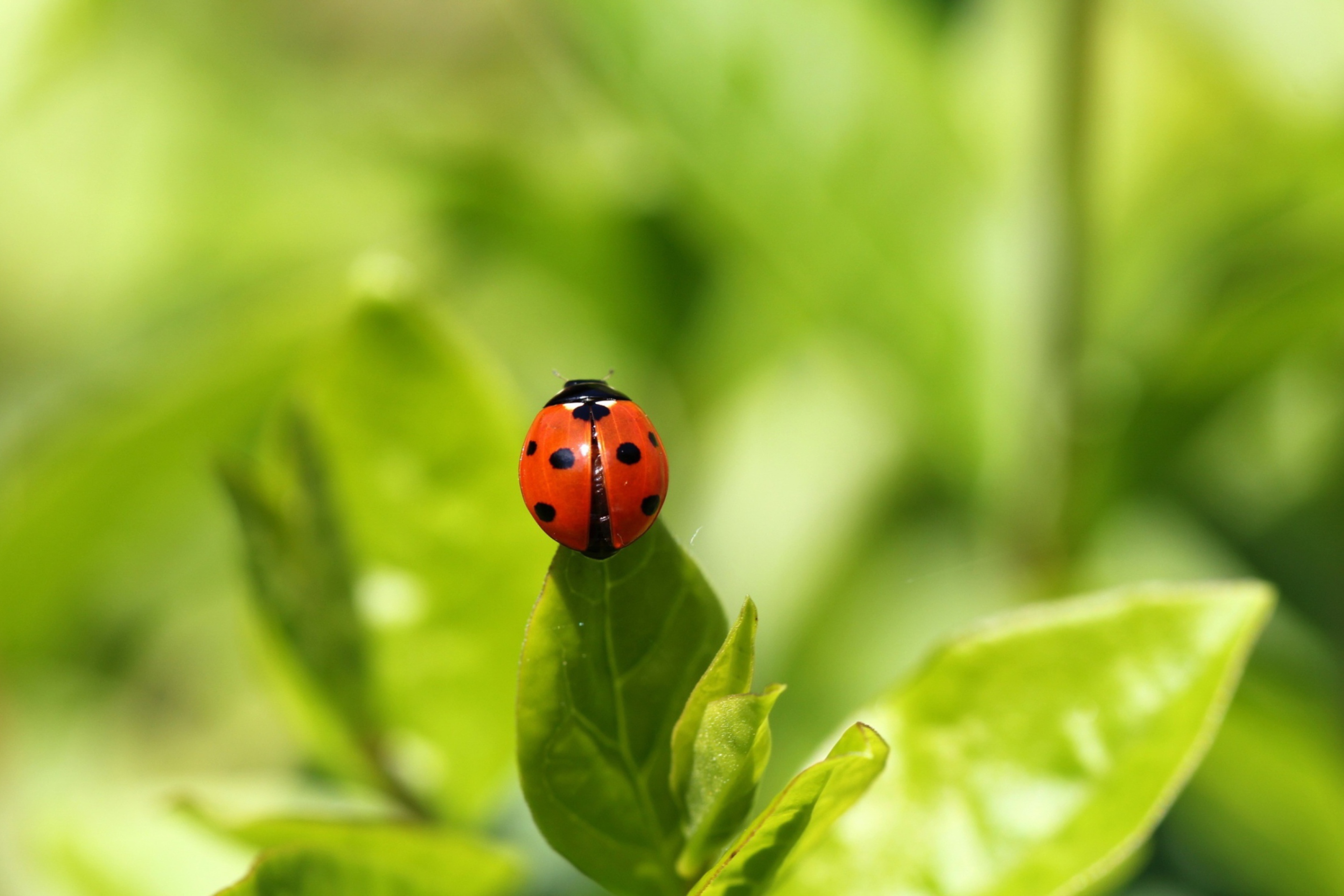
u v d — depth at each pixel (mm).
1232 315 176
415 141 195
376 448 152
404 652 153
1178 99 210
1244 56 204
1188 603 147
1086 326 182
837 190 182
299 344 180
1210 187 196
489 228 196
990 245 183
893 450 219
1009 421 184
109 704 203
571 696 143
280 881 143
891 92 181
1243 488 208
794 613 214
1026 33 198
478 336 219
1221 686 147
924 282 183
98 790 201
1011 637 148
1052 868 147
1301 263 176
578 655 143
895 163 182
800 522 217
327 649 153
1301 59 199
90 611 194
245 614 156
